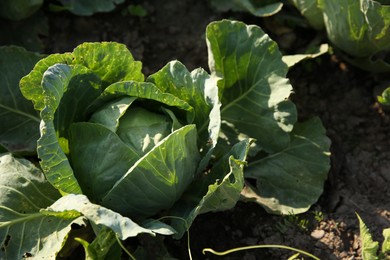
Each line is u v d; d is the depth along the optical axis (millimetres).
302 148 1444
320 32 1604
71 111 1305
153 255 1326
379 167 1494
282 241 1396
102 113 1279
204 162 1306
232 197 1269
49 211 1217
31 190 1279
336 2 1430
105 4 1637
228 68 1418
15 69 1420
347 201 1448
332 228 1406
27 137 1407
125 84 1268
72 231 1325
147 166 1216
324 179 1428
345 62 1608
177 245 1393
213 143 1294
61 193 1244
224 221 1422
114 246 1284
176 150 1230
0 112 1400
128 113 1287
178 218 1296
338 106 1571
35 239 1251
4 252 1239
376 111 1559
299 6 1551
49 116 1212
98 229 1231
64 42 1630
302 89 1588
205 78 1313
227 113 1426
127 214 1276
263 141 1413
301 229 1404
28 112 1417
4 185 1263
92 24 1654
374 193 1466
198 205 1261
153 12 1689
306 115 1557
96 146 1246
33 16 1609
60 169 1217
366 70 1575
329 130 1541
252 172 1429
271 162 1435
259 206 1436
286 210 1397
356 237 1397
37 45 1599
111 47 1313
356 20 1426
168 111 1286
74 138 1267
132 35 1651
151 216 1336
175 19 1683
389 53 1562
